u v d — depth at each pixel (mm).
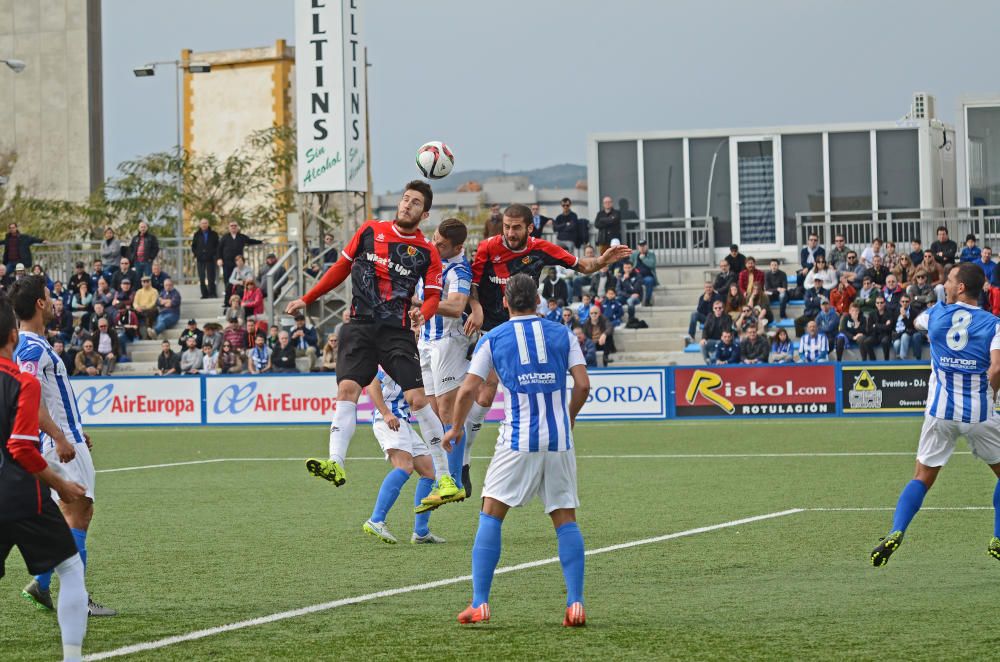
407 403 15094
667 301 46875
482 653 9508
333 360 40062
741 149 50938
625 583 12367
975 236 45125
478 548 10359
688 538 15242
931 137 50250
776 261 44250
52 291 47625
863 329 37688
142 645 9938
